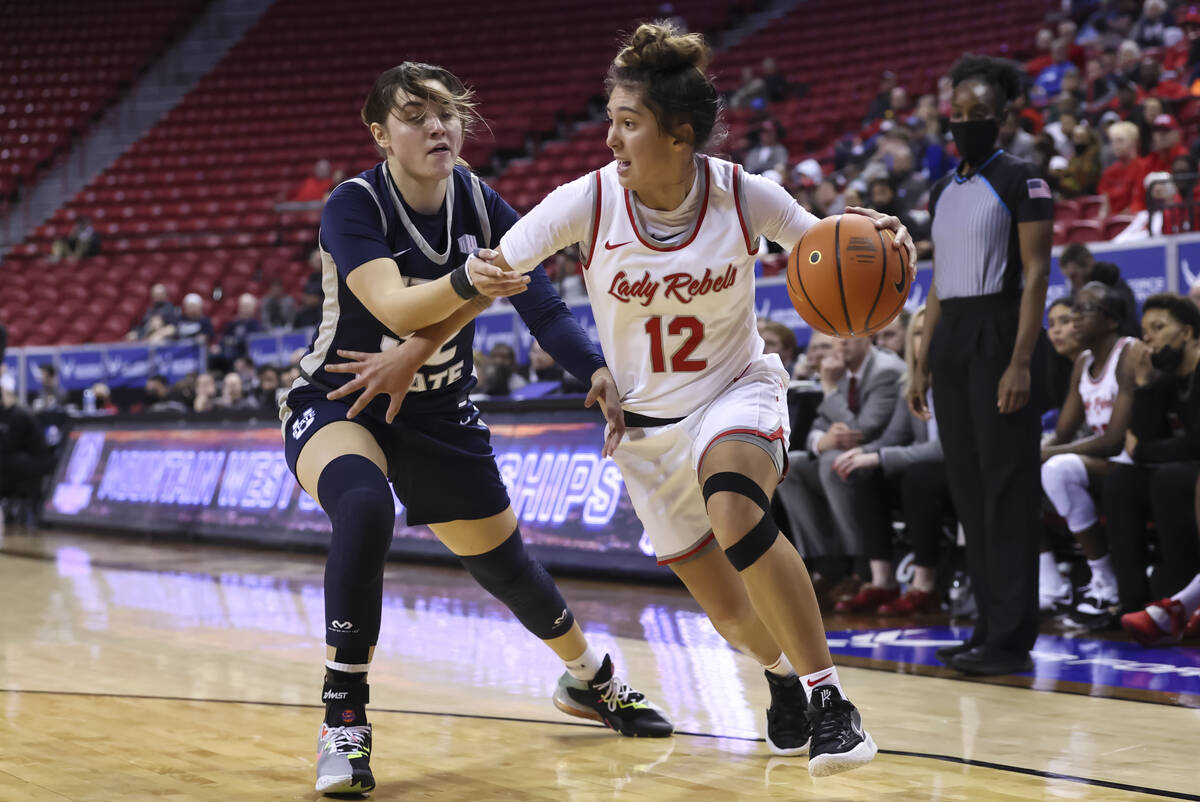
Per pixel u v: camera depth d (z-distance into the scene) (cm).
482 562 264
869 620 452
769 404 232
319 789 222
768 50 1549
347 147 1683
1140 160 805
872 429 483
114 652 397
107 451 876
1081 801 216
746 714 296
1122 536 418
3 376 1095
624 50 219
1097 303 441
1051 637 411
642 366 236
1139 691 318
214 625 455
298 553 704
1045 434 490
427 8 1864
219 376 952
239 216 1548
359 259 235
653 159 216
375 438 248
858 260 221
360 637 229
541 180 1438
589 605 487
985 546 349
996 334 340
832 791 225
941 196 354
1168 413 416
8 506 943
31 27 1920
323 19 1888
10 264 1498
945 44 1393
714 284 227
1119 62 1010
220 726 287
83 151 1759
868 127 1182
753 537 213
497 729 282
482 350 811
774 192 231
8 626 454
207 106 1786
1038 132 931
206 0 1959
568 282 902
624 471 246
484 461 260
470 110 249
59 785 234
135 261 1479
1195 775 234
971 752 254
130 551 732
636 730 271
